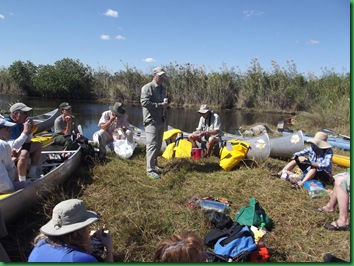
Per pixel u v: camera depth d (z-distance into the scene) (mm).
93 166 5883
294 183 5301
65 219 2156
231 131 14766
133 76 29234
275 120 20266
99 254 2791
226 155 6129
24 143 4656
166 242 2029
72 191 4562
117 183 5113
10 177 3953
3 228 2729
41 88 28984
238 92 27969
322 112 14883
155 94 5449
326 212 4301
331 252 3467
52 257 2068
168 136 7336
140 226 3723
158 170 5750
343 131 12602
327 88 19734
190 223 3924
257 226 3830
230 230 3467
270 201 4656
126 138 7070
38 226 3805
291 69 27516
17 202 3723
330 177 5250
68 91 29031
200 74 28547
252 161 6480
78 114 18047
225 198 4762
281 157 7375
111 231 3654
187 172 5816
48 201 4145
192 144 7020
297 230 3908
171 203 4508
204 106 7000
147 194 4746
